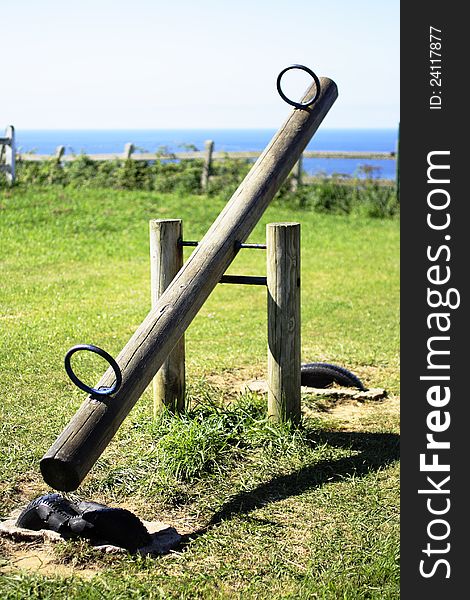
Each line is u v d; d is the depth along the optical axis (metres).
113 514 4.12
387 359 7.89
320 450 5.45
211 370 7.40
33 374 7.06
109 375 4.32
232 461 5.18
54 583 3.75
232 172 22.12
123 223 16.36
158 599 3.69
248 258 14.12
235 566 4.01
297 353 5.60
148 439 5.52
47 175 21.61
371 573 3.90
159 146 22.78
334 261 14.11
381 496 4.84
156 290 5.64
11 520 4.40
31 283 11.48
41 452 5.36
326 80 6.18
